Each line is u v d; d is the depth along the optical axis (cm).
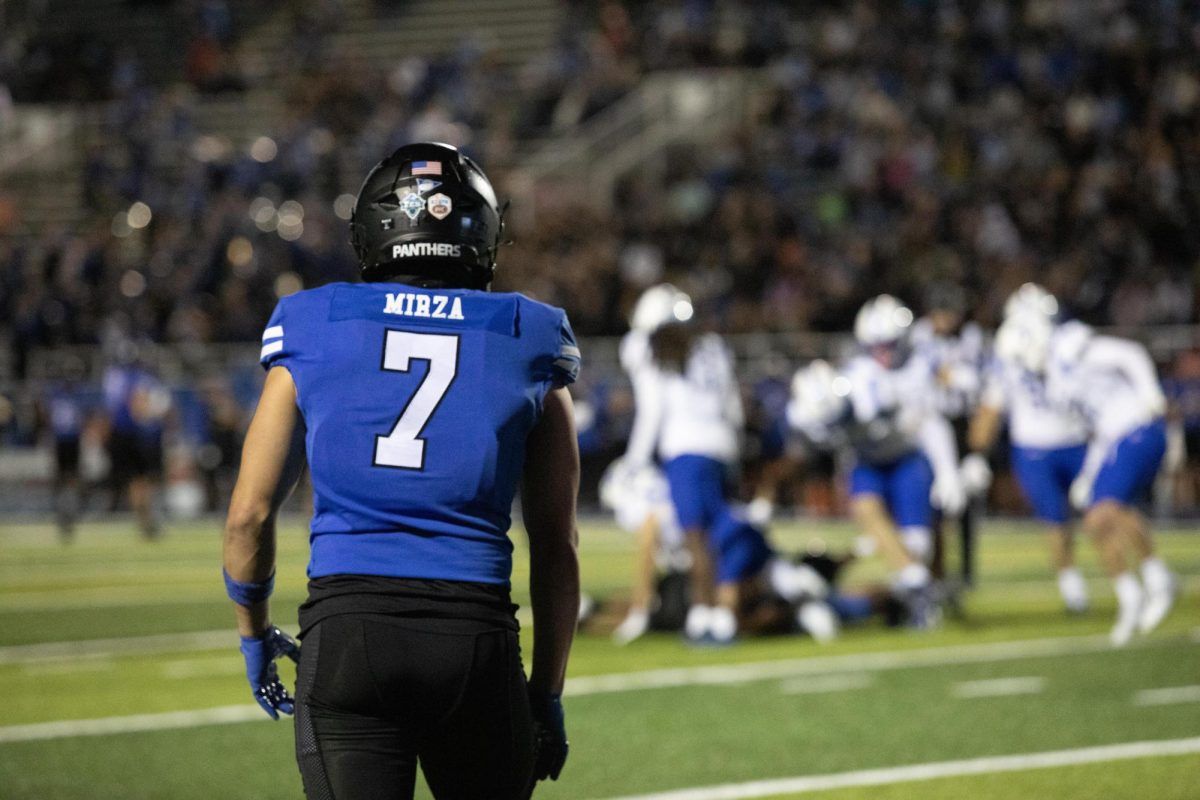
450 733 1105
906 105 9556
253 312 9219
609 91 10869
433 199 1170
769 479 3838
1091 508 3550
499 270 9019
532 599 1169
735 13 10894
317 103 11344
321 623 1091
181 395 8612
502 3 11950
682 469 3566
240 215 10119
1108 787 2097
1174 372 7138
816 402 3791
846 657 3375
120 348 6988
